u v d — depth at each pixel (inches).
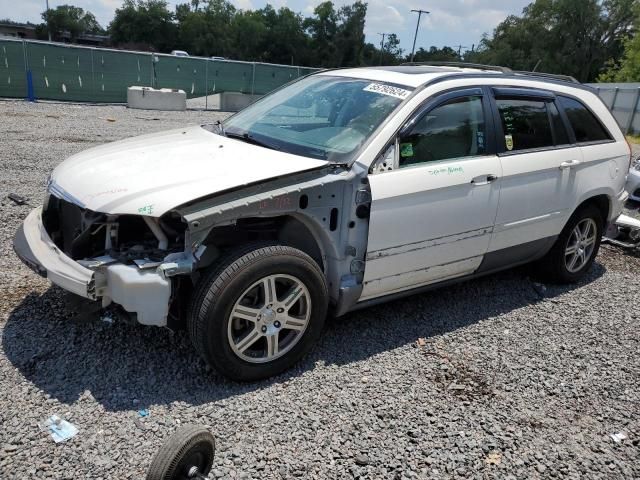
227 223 116.0
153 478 84.0
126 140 159.9
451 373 138.1
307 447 107.3
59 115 615.5
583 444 116.6
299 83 182.2
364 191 131.6
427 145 145.7
